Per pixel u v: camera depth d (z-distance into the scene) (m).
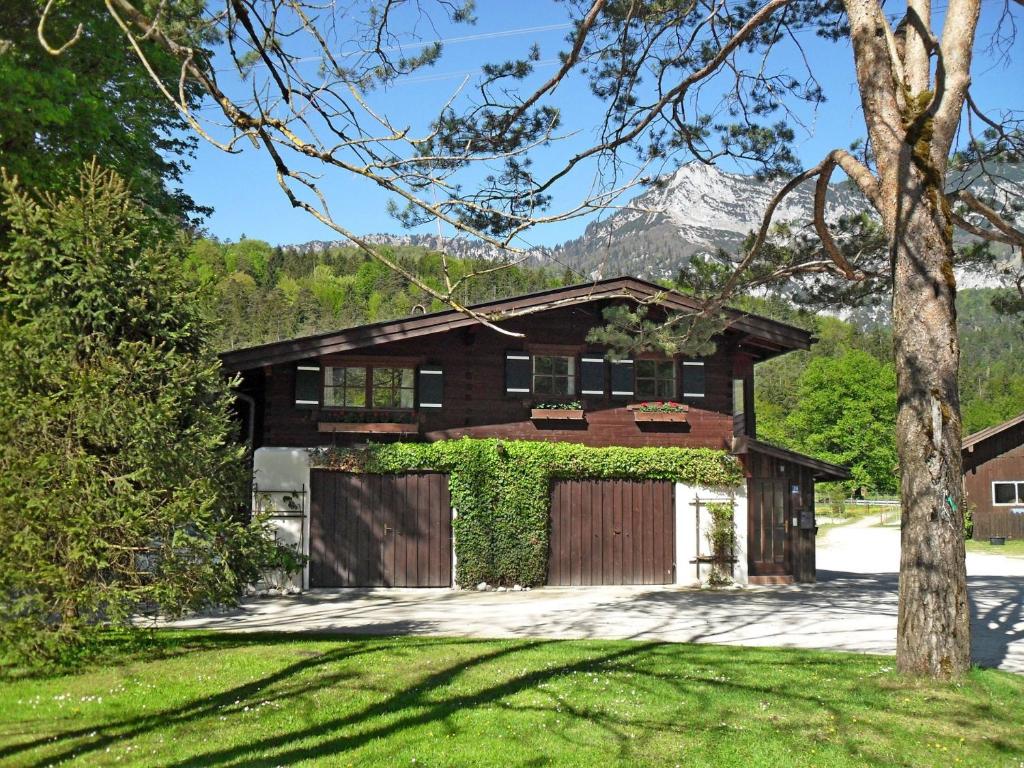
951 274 8.88
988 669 9.27
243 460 12.30
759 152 11.91
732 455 19.23
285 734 7.17
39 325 9.93
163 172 20.20
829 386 70.25
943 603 8.57
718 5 10.45
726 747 6.93
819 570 24.05
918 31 9.13
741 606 15.72
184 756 6.64
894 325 9.02
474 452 18.23
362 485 18.12
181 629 12.80
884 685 8.52
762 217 11.37
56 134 15.37
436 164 8.28
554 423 19.02
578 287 18.72
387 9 7.59
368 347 18.38
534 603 16.09
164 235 17.69
